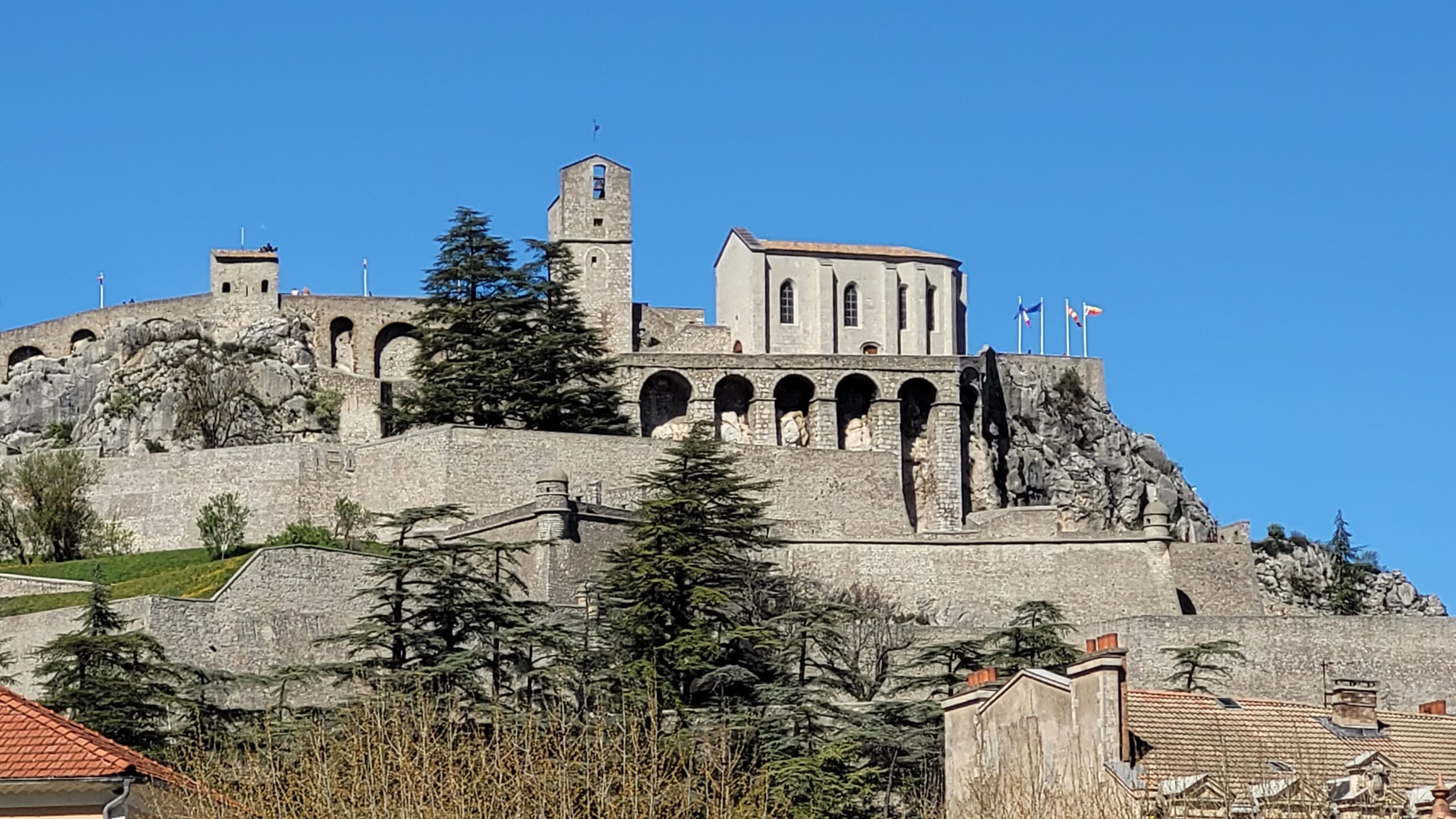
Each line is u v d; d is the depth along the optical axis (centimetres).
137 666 8756
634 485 12750
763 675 8931
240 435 14850
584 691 7675
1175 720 6812
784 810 7144
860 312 15838
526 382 13612
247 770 5906
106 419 15112
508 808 5541
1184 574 12350
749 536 9594
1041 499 15762
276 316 15850
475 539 11775
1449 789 6241
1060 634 10731
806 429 14838
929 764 8106
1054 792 5997
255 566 10425
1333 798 6034
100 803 5269
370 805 5447
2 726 5428
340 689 8925
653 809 5609
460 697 8025
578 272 14750
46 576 12494
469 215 14575
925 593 11944
